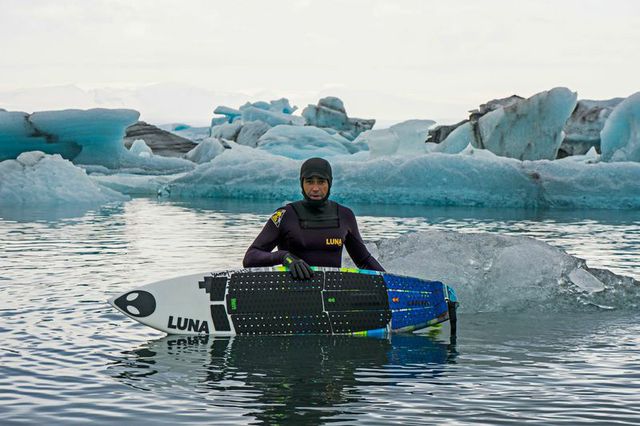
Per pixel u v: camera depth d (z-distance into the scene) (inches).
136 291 187.5
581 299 225.5
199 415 121.8
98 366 152.9
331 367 153.4
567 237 435.8
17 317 200.1
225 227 490.3
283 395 133.3
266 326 185.5
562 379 144.0
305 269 185.3
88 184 816.9
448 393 134.5
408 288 192.4
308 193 192.9
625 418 120.1
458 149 1192.8
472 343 177.0
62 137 1217.4
